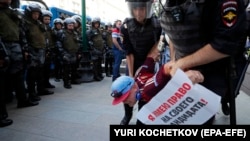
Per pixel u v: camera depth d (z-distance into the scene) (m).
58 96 4.12
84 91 4.55
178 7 0.86
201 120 0.90
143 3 1.62
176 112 0.92
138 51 2.01
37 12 3.81
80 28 5.96
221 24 0.78
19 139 2.32
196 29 0.84
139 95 1.10
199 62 0.86
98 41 5.80
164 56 1.48
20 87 3.36
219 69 0.98
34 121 2.82
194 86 0.84
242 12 0.79
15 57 3.07
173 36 0.93
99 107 3.42
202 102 0.86
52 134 2.44
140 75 1.30
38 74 4.04
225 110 2.81
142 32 1.86
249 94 3.87
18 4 4.07
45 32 4.38
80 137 2.36
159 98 0.91
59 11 6.57
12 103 3.68
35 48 3.75
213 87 0.97
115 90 1.10
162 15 0.95
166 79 1.03
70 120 2.86
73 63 5.06
